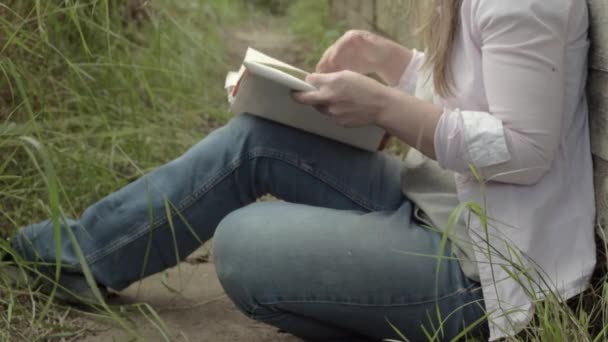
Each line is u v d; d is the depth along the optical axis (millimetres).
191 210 2336
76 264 2418
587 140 2051
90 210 2428
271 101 2205
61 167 3121
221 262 2105
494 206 1973
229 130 2330
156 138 3836
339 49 2504
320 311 2051
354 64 2518
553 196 1971
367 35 2494
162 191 2344
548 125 1882
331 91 2000
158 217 2350
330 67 2525
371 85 1987
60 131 3367
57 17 3705
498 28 1890
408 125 1966
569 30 1944
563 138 1988
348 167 2299
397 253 2014
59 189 3018
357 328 2096
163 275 2840
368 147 2314
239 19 8164
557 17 1871
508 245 1874
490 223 1971
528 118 1878
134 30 4598
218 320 2520
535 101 1872
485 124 1900
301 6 7961
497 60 1895
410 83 2477
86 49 3033
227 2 8125
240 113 2346
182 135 4039
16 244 2504
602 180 2049
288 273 2027
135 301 2625
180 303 2631
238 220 2104
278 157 2291
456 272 2012
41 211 2957
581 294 2000
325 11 7367
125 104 3910
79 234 2426
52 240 2455
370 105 1983
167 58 4711
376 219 2096
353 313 2043
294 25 7602
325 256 2014
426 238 2053
